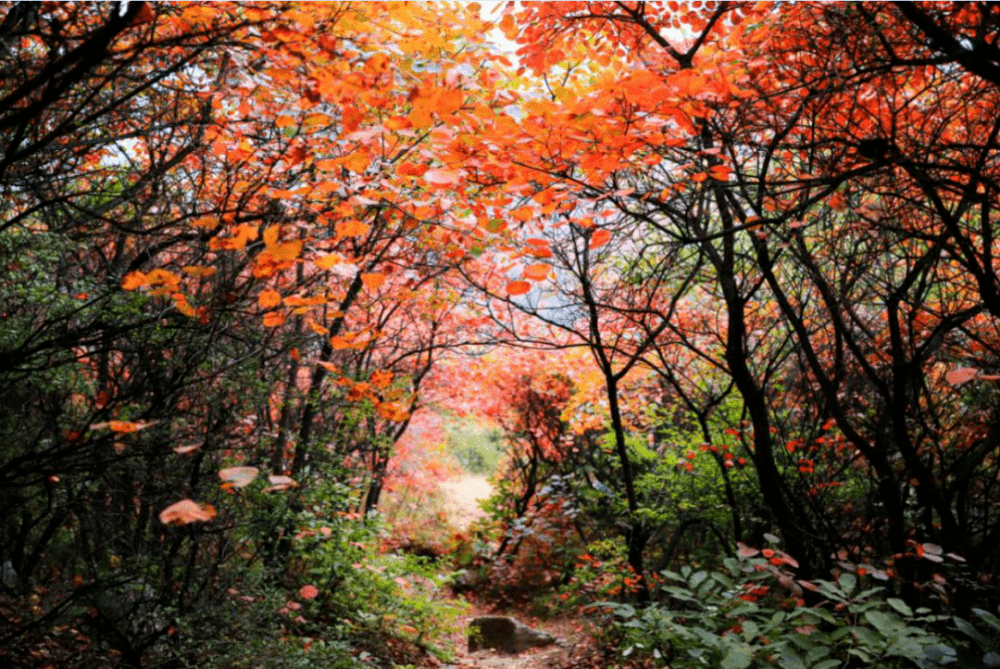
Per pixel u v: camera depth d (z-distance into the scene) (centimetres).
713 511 730
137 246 457
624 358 1015
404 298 609
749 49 415
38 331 362
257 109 398
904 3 314
